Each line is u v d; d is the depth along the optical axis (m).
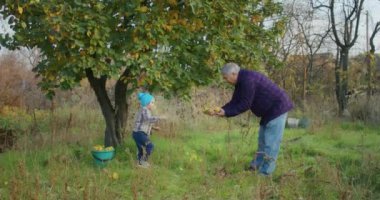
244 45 7.18
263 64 9.52
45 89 6.45
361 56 18.47
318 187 5.12
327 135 9.14
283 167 6.20
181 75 6.71
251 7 7.36
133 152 7.21
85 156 6.95
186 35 6.53
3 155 7.06
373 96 13.21
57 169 5.57
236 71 5.92
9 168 6.24
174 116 10.79
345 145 8.32
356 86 15.27
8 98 12.77
